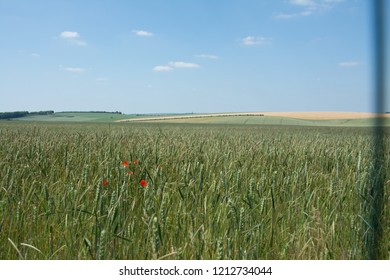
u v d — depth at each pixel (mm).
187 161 6105
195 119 101062
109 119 115562
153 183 4316
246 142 11438
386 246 3588
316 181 5500
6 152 7262
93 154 6652
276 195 4688
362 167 5367
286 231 3893
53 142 8742
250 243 3322
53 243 3537
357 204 4270
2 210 3891
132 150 6664
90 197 4488
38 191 4457
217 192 4199
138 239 3500
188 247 3354
